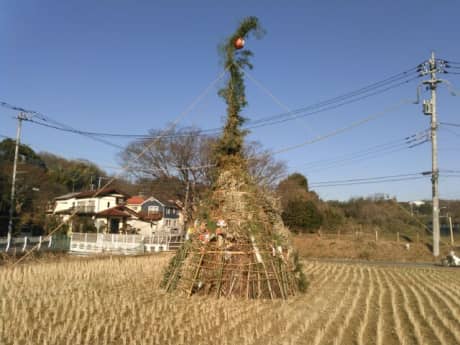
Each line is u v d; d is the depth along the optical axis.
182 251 11.87
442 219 43.28
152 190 41.94
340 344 7.12
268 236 11.41
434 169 27.20
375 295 12.22
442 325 8.52
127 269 16.05
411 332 8.02
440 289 13.58
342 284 14.56
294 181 47.97
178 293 11.10
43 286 11.73
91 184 54.69
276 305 10.02
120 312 8.90
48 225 31.39
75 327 7.47
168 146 39.34
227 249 11.07
